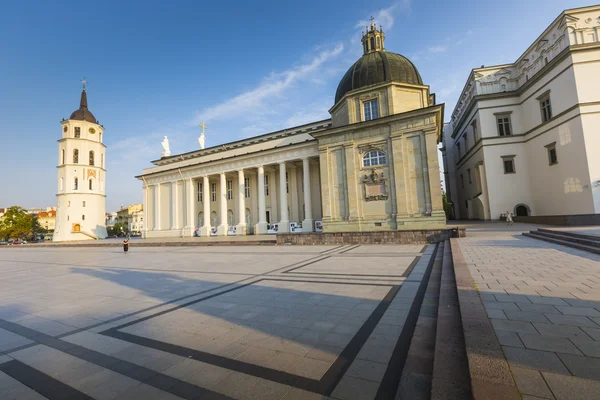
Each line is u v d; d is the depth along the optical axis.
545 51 28.70
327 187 28.52
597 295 5.15
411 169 24.88
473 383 2.62
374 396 3.14
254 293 8.02
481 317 4.21
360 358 4.03
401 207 24.89
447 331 4.30
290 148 34.44
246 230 39.41
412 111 24.64
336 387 3.36
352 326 5.23
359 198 27.00
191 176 42.88
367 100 27.73
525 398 2.38
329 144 28.66
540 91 29.27
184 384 3.64
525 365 2.88
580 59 25.12
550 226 23.41
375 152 26.84
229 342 4.82
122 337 5.34
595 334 3.55
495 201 32.59
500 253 10.61
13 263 20.30
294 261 13.80
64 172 57.59
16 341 5.39
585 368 2.77
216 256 17.86
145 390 3.57
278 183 39.94
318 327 5.27
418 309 5.98
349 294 7.37
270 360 4.12
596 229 16.11
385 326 5.14
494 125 33.25
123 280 11.16
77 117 59.88
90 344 5.10
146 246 30.55
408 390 3.15
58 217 57.34
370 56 29.53
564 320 4.04
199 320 6.00
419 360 3.81
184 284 9.78
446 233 18.31
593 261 8.34
